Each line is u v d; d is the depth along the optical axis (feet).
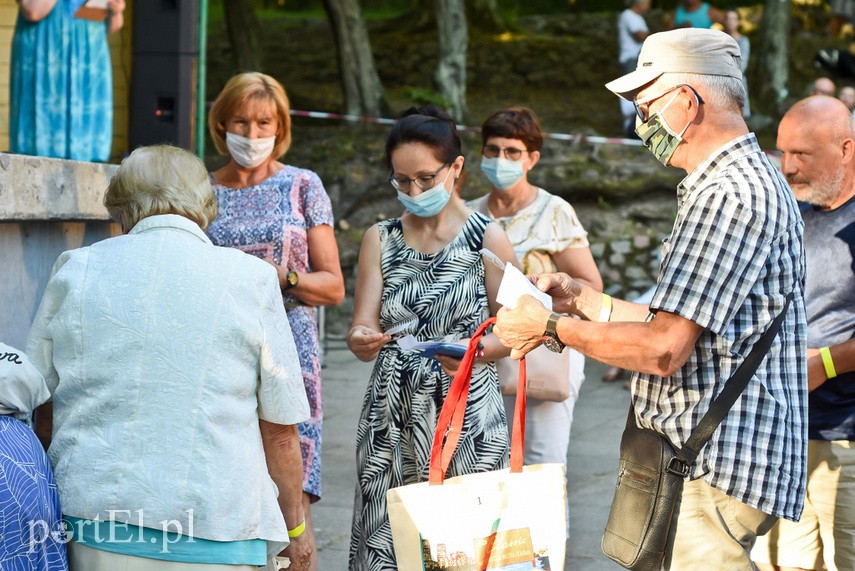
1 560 13.01
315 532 30.22
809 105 19.21
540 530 15.30
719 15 92.02
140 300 13.74
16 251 20.67
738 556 15.67
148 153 14.71
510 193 24.80
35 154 29.43
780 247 14.83
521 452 15.57
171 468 13.42
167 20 30.14
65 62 29.22
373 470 19.07
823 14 116.67
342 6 85.92
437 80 91.09
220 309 13.84
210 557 13.50
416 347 17.92
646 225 74.02
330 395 50.26
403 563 15.19
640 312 17.97
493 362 19.15
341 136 81.51
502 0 126.93
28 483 13.21
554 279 17.87
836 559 19.51
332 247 22.71
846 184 19.22
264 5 131.23
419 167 18.62
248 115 21.77
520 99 101.45
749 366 14.82
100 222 24.14
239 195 22.50
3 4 35.37
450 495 15.25
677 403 15.07
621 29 90.43
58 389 13.91
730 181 14.78
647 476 15.19
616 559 15.47
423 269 19.26
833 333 19.22
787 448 14.98
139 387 13.55
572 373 24.29
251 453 13.94
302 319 22.34
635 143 79.61
